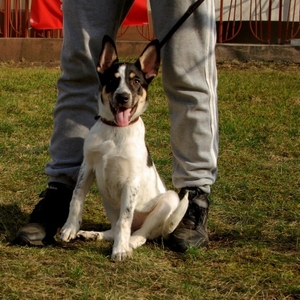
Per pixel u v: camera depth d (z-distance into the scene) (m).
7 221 5.66
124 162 5.04
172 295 4.21
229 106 11.87
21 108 11.08
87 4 5.17
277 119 10.87
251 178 7.54
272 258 5.00
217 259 4.94
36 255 4.81
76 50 5.21
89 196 6.57
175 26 5.06
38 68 16.05
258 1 18.73
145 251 5.07
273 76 14.89
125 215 4.99
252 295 4.28
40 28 17.45
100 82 5.22
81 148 5.44
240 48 16.95
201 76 5.20
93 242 5.22
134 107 5.09
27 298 4.06
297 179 7.52
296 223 5.97
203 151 5.31
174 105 5.30
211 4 5.20
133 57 17.12
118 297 4.12
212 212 6.22
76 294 4.14
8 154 8.20
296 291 4.35
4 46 16.91
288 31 18.80
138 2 17.36
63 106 5.41
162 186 5.62
